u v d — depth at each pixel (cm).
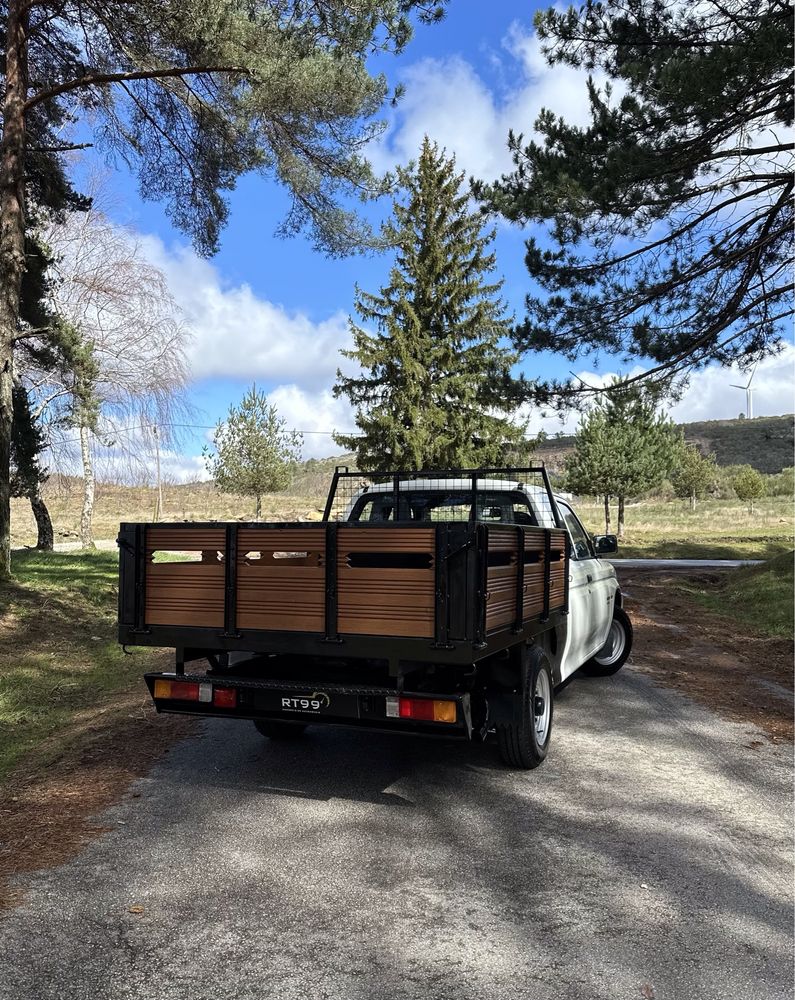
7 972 271
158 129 1341
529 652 501
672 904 324
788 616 1173
